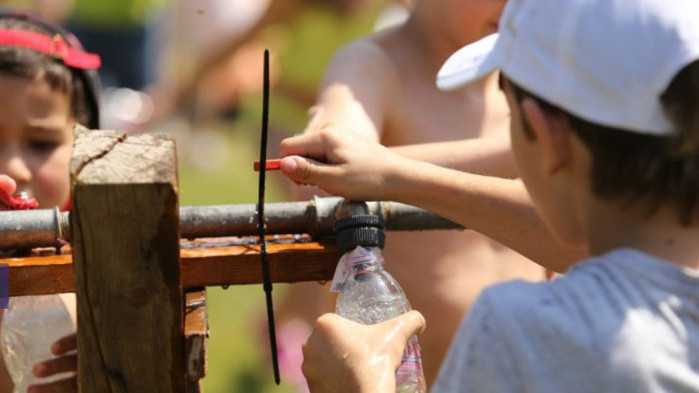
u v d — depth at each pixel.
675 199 2.89
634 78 2.87
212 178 10.48
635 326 2.80
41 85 4.64
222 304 9.07
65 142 4.72
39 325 3.94
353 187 3.58
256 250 3.49
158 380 3.11
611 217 2.95
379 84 4.91
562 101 2.94
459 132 4.97
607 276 2.88
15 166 4.58
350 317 3.34
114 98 10.13
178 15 10.05
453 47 4.98
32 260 3.40
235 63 10.01
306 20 8.00
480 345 2.88
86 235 2.92
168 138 3.07
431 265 4.83
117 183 2.88
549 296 2.88
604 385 2.78
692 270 2.86
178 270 2.98
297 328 7.93
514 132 3.11
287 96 8.29
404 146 4.52
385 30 5.16
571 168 2.99
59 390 3.86
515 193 3.73
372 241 3.41
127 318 3.03
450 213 3.70
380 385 3.15
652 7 2.90
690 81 2.85
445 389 2.91
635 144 2.89
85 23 10.16
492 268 4.89
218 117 10.44
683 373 2.79
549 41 2.99
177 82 10.20
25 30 4.75
